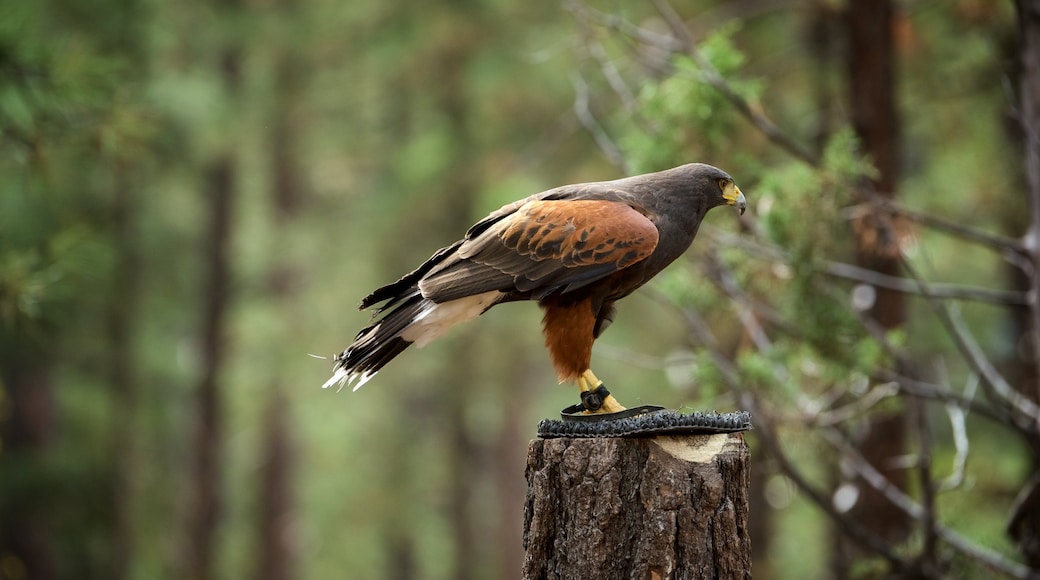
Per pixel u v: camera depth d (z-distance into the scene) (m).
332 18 23.62
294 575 33.31
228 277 27.08
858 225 9.90
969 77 14.65
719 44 9.85
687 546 5.32
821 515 16.64
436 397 30.94
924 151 16.81
